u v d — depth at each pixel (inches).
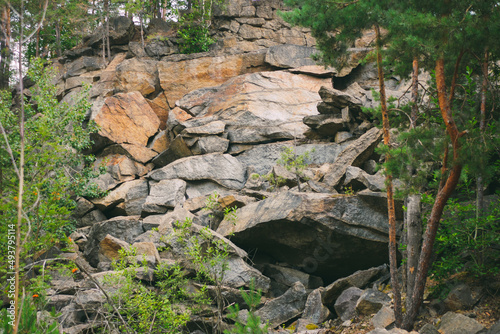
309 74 757.3
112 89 846.5
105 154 716.0
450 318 287.3
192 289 409.1
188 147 675.4
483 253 318.7
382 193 415.2
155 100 805.9
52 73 637.3
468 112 321.4
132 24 988.6
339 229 412.8
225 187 613.9
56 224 263.4
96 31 997.2
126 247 459.2
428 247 292.0
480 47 252.2
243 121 692.7
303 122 635.5
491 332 259.1
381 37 299.1
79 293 390.6
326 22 297.4
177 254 434.6
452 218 338.0
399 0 274.8
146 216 597.3
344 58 330.3
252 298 230.5
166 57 837.8
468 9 257.1
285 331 359.9
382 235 414.9
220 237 423.8
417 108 357.4
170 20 1030.4
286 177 551.8
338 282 375.6
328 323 357.1
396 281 303.3
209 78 807.7
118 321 338.3
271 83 735.7
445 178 298.0
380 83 311.0
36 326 220.1
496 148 282.0
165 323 330.6
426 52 281.4
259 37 875.4
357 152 518.9
